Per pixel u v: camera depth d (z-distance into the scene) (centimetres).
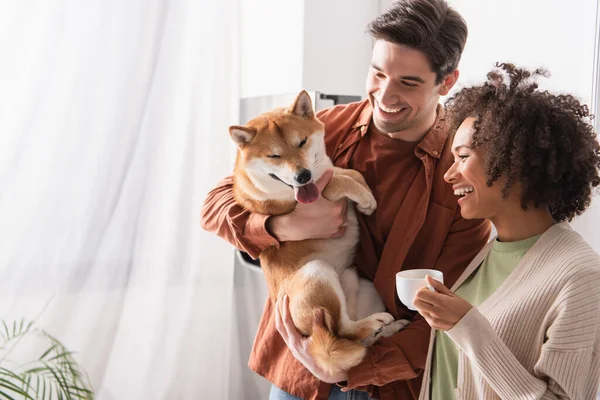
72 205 222
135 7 229
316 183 140
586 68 198
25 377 200
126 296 235
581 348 93
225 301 262
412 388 137
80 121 222
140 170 236
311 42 288
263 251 153
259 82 284
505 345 97
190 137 249
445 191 138
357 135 150
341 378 129
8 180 213
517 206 110
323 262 141
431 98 134
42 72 218
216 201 161
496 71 114
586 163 105
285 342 143
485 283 117
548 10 213
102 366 228
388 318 132
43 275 217
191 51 248
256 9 280
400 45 125
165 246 247
